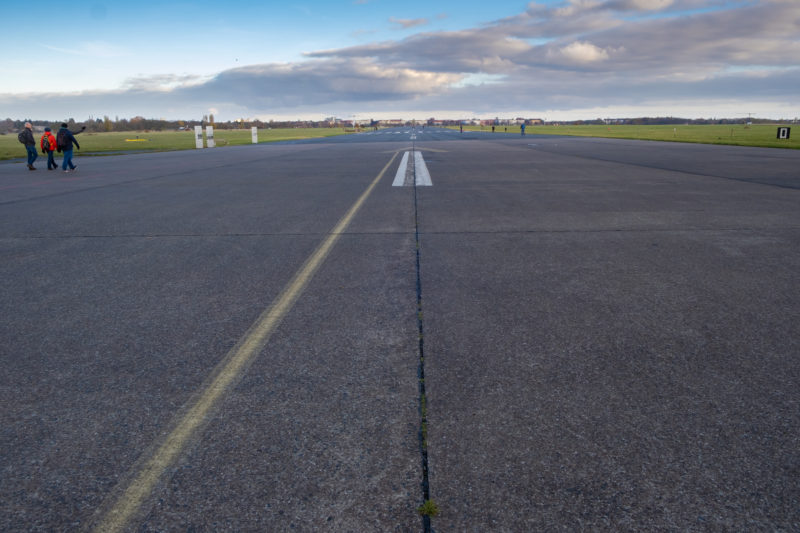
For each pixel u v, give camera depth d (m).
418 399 2.26
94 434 2.06
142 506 1.67
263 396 2.31
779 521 1.57
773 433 1.99
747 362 2.58
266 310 3.39
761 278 3.98
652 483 1.73
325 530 1.54
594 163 15.66
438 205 7.79
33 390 2.41
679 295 3.59
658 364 2.56
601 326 3.04
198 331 3.07
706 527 1.55
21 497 1.72
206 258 4.79
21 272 4.41
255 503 1.67
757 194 8.60
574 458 1.85
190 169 15.34
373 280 4.00
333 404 2.23
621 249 4.94
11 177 13.47
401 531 1.53
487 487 1.71
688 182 10.43
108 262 4.71
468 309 3.33
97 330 3.12
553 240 5.36
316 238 5.58
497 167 14.54
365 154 22.00
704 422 2.07
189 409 2.22
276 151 26.31
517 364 2.57
